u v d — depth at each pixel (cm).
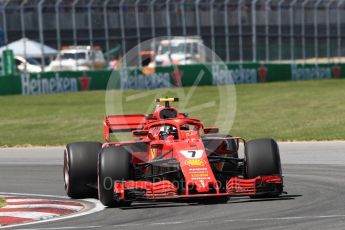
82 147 4056
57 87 14150
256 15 16050
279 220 3061
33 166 5809
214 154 3853
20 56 14288
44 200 4062
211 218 3177
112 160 3591
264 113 9600
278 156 3669
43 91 14038
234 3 15688
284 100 11112
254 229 2902
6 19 14012
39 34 14225
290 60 16688
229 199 3691
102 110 10744
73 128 8856
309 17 17012
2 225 3284
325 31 17325
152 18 14912
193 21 15212
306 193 3881
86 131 8494
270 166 3625
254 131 7900
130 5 14775
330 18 17412
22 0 14100
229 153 3884
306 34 16962
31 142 7744
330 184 4266
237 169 3919
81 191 4056
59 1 14350
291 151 6216
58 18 14375
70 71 14288
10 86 13862
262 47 16150
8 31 14075
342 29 17575
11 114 10769
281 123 8481
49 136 8231
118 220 3253
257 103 10919
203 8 15312
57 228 3116
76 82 14325
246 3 15862
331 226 2895
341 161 5444
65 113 10562
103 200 3609
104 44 14688
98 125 8994
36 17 14200
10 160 6288
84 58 14562
